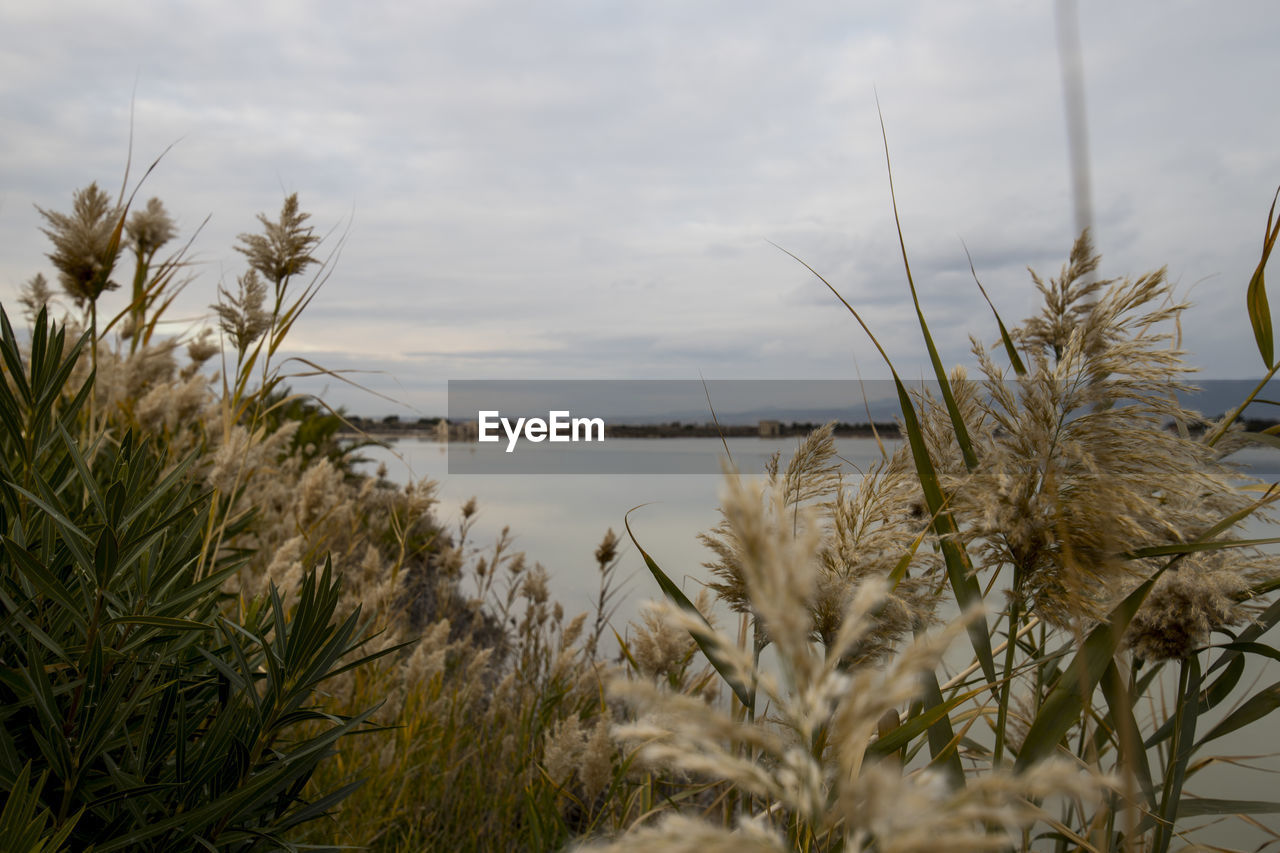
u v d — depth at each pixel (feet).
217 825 4.18
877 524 4.36
